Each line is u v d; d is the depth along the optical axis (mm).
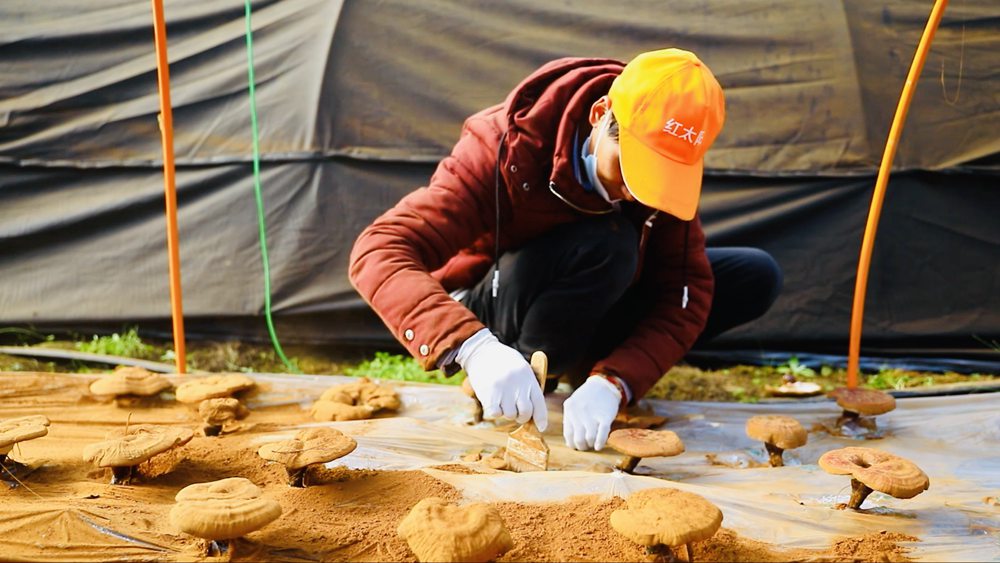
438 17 4293
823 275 4438
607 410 2783
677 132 2453
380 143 4430
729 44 4234
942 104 4180
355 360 4664
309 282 4539
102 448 2383
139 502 2334
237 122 4441
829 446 3021
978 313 4348
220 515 1910
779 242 4449
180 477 2549
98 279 4594
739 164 4395
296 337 4664
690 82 2482
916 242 4348
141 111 4449
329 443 2389
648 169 2459
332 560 2035
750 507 2309
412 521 1931
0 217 4535
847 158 4312
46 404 3197
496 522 1945
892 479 2191
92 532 2105
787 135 4328
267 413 3291
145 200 4523
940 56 4109
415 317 2625
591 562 2012
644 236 3125
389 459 2707
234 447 2791
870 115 4238
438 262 2896
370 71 4352
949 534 2215
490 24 4293
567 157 2736
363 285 2730
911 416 3178
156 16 3234
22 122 4457
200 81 4410
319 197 4465
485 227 2965
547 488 2385
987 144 4184
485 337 2615
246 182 4492
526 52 4301
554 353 3176
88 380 3322
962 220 4297
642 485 2369
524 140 2791
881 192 3326
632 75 2527
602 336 3467
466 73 4352
